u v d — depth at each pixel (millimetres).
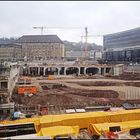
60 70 130500
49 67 128375
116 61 175125
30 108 52906
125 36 171500
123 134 34469
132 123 39156
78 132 36562
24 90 67875
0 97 52719
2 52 199750
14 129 36188
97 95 70250
